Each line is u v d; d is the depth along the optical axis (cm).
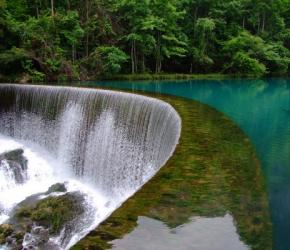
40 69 2372
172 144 866
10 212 1109
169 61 3200
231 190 498
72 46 2609
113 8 2820
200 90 2122
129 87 2050
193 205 445
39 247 914
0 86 1750
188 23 3350
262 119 1380
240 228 399
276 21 3625
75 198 1194
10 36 2352
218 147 722
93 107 1454
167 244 362
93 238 367
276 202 593
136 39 2712
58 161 1569
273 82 2783
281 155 894
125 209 427
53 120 1612
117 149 1325
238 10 3425
